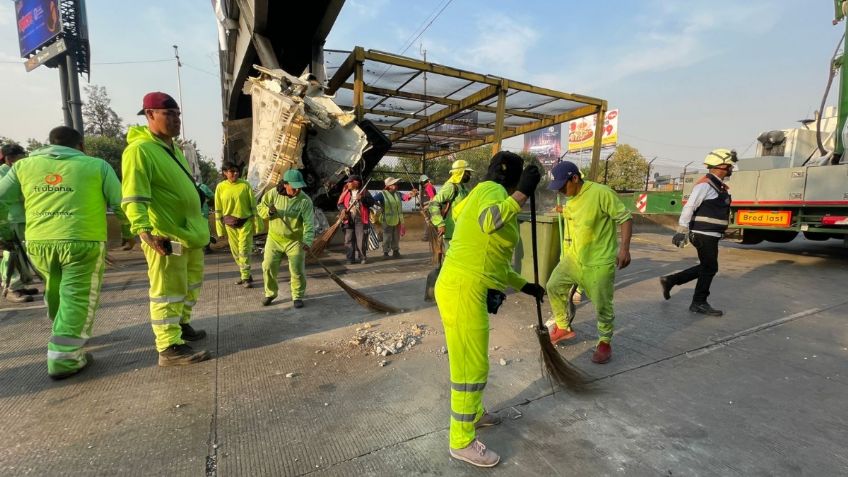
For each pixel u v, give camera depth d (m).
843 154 7.36
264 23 8.84
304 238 4.70
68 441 2.32
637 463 2.17
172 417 2.57
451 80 9.11
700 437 2.39
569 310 3.84
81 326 3.10
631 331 4.15
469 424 2.14
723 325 4.32
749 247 10.36
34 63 19.58
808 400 2.82
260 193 7.73
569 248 3.58
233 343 3.78
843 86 7.32
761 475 2.08
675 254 9.21
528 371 3.23
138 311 4.70
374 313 4.68
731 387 2.99
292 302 5.13
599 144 10.83
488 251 2.10
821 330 4.18
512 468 2.13
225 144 11.33
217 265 7.56
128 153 2.94
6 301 5.10
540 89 9.64
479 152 30.97
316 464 2.15
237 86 12.48
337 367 3.29
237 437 2.38
